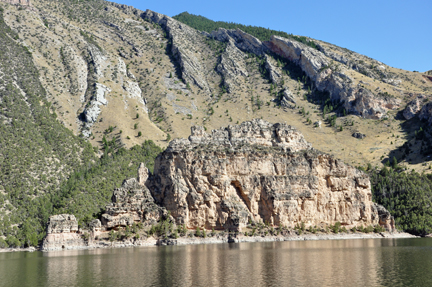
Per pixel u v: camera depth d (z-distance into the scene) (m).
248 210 176.38
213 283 95.25
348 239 181.62
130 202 168.12
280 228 173.88
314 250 142.38
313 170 186.12
